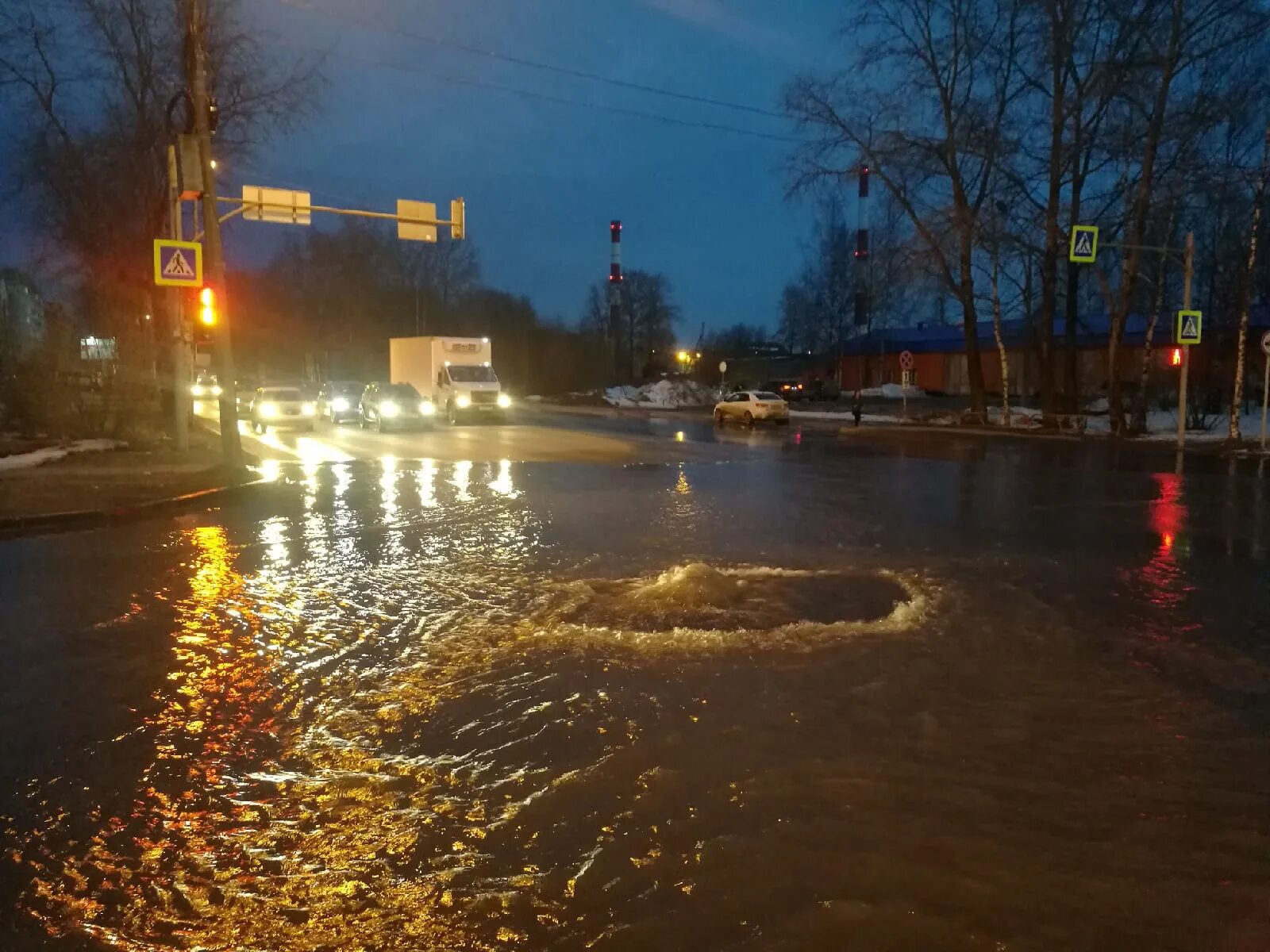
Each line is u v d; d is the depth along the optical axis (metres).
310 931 3.75
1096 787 4.98
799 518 14.92
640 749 5.50
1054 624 8.26
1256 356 46.78
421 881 4.10
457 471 22.78
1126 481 20.45
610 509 16.08
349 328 81.94
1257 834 4.47
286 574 10.80
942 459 26.19
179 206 21.28
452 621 8.54
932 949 3.56
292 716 6.17
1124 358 55.97
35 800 4.94
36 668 7.23
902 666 7.06
